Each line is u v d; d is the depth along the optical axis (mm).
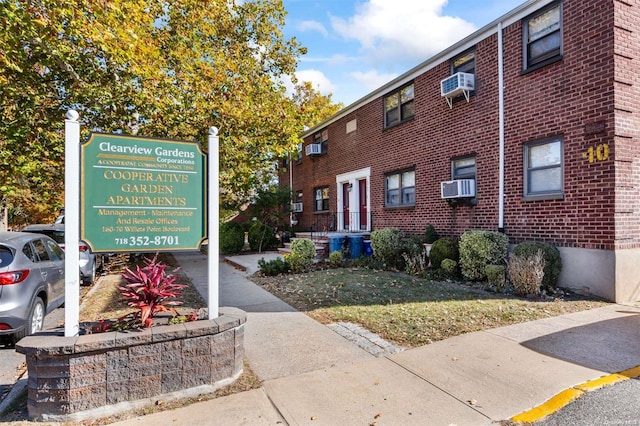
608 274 6754
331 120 16797
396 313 5973
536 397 3330
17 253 5203
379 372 3898
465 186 9609
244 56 12734
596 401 3252
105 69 8914
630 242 6859
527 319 5613
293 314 6102
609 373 3795
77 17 6758
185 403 3312
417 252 10141
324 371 3947
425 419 3012
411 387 3551
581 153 7285
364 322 5555
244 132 10914
